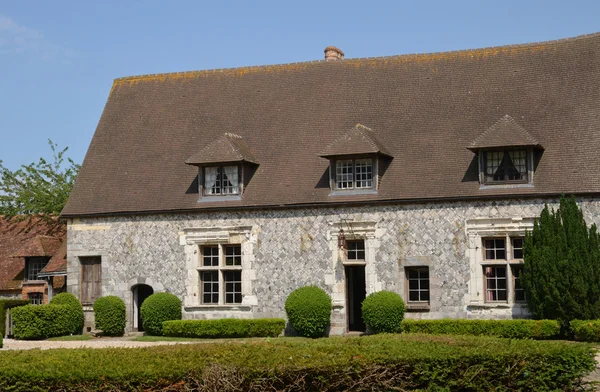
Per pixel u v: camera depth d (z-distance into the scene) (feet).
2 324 87.45
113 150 89.86
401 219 75.92
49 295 95.20
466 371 39.47
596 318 65.92
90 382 35.99
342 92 86.02
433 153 77.77
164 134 89.25
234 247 81.87
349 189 77.56
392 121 81.82
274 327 77.20
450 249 74.18
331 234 77.87
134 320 84.69
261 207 79.87
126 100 94.07
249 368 36.58
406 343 43.47
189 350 41.73
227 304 80.79
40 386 36.14
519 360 40.01
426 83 83.76
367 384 38.22
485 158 74.02
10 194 110.73
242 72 91.97
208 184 82.58
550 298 66.74
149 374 36.06
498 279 73.36
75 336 81.97
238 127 86.99
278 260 79.46
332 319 76.95
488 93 80.53
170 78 94.22
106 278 85.10
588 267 66.28
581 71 78.28
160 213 83.56
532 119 76.59
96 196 86.74
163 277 83.15
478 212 73.56
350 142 77.05
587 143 72.84
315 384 37.52
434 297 74.18
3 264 105.29
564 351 40.75
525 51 82.38
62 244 99.71
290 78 89.51
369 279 76.28
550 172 72.28
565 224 67.97
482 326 69.41
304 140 83.35
